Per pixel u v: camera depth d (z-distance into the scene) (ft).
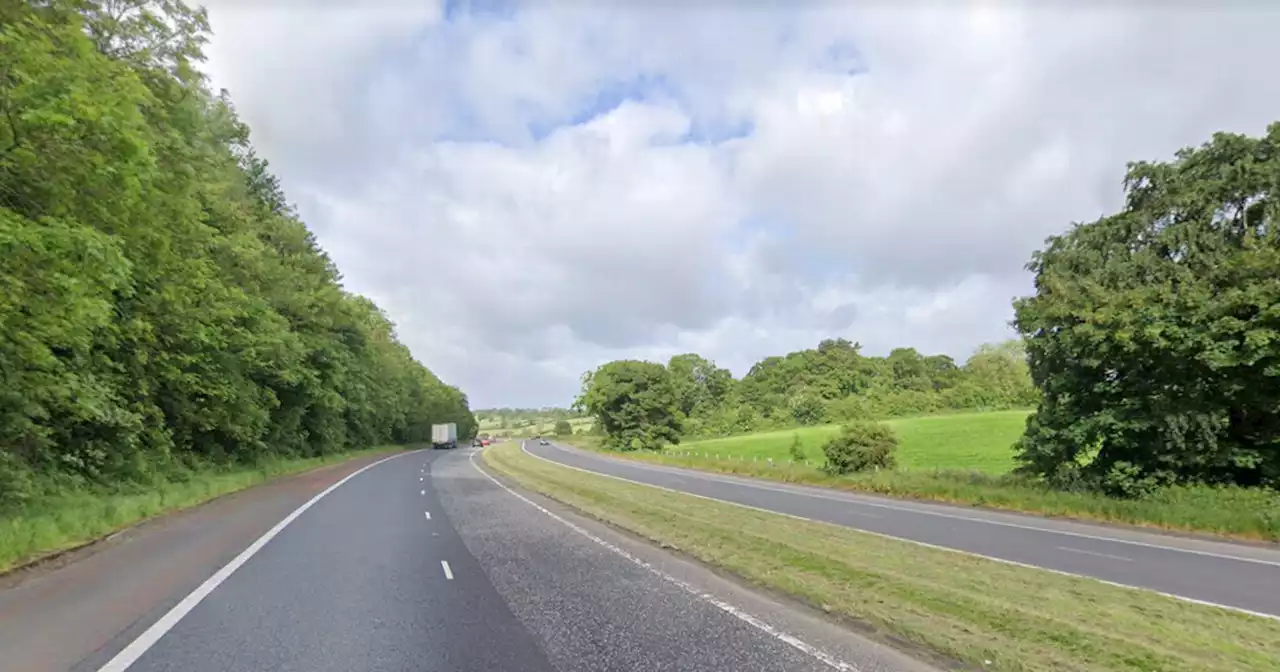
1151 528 61.31
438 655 21.67
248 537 46.44
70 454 68.44
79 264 38.29
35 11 37.73
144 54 60.70
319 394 158.51
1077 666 20.35
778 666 20.67
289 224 168.76
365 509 65.16
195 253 85.76
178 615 26.21
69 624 24.86
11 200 39.50
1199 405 66.13
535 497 79.00
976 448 166.61
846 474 111.75
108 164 38.96
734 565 35.73
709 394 443.73
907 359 422.82
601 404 291.79
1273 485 64.28
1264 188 70.33
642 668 20.53
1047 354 79.15
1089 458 79.87
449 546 43.60
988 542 50.60
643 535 48.42
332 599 29.01
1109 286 77.36
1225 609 29.14
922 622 24.61
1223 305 63.16
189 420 102.94
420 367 400.47
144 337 77.92
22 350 45.06
